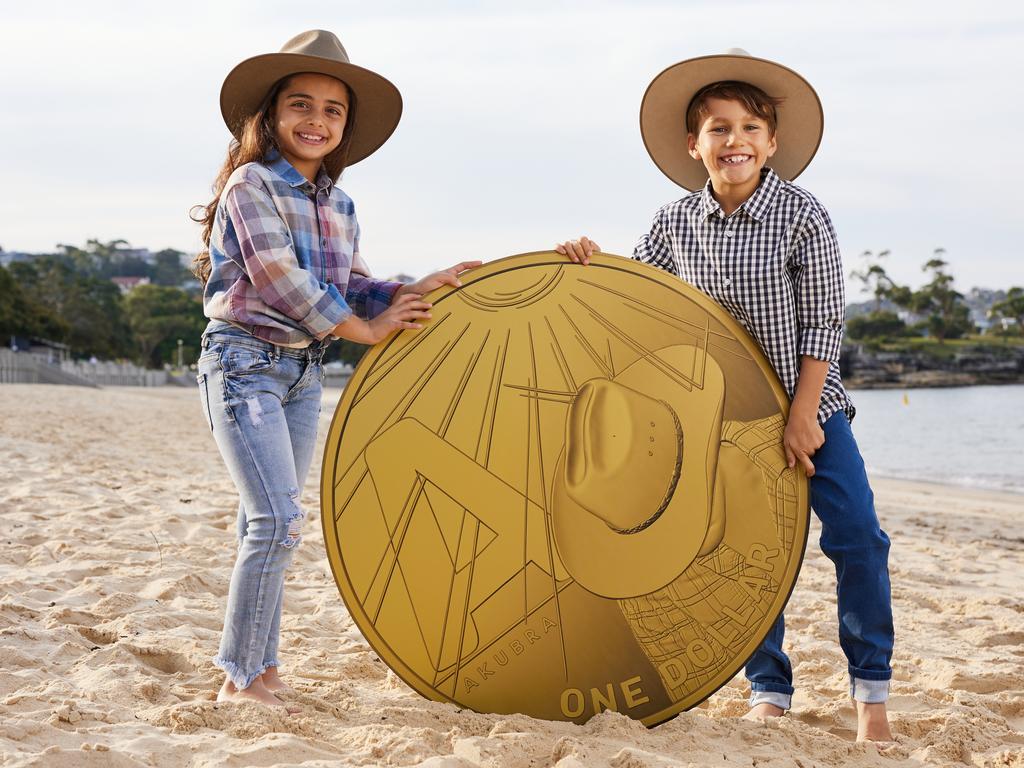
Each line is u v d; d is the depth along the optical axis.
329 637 3.76
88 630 3.48
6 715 2.49
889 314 123.94
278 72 2.83
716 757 2.45
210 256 2.83
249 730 2.44
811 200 2.89
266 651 2.85
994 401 63.47
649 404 2.82
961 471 20.52
